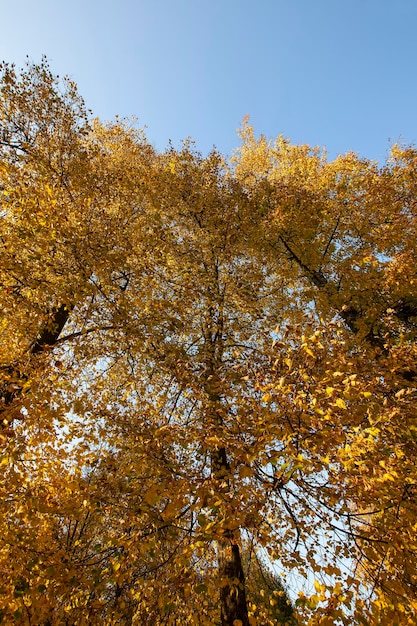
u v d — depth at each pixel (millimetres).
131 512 3611
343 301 7395
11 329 5520
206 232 8227
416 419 3387
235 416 3986
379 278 6875
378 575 3209
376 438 3469
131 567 3783
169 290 7090
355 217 8164
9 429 3859
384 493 3377
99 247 5762
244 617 4164
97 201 6805
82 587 3244
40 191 5699
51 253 5543
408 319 7367
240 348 6695
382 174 8383
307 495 3961
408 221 7137
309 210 8305
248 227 8453
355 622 2930
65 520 5203
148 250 6875
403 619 2750
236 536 3354
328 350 3834
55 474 4746
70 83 7500
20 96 7008
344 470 3486
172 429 4172
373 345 6809
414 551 3184
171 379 5449
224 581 3469
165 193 8977
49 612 3303
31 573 3574
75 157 7391
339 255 8680
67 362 6020
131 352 5816
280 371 3709
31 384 4316
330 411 3201
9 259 4957
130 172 8812
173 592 3846
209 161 9672
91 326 6055
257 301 7176
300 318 6203
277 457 3162
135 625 4266
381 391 3650
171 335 6285
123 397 6457
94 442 4453
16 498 3797
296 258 8930
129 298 5996
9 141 7223
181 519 4188
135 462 3965
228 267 7828
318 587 2969
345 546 3742
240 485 3521
